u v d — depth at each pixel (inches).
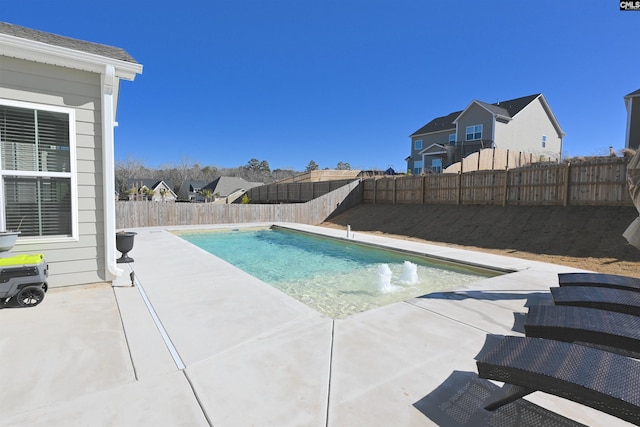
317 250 434.0
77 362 103.5
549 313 111.3
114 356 108.0
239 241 509.4
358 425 74.5
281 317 146.3
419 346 117.4
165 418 76.5
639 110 658.8
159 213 603.2
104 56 176.6
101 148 189.2
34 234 175.3
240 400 83.8
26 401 82.7
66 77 176.1
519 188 480.7
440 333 129.6
